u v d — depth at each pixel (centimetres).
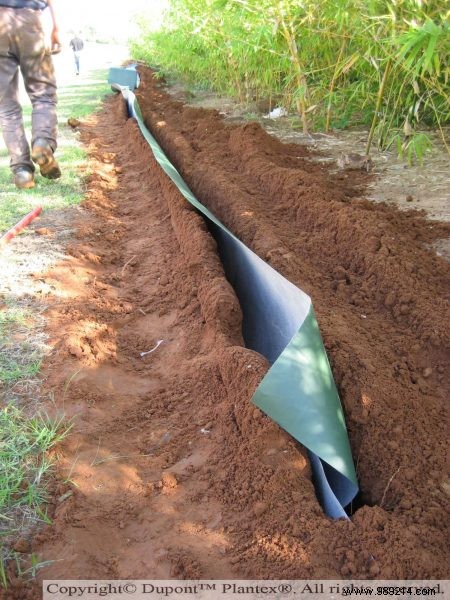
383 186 497
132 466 235
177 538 202
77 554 192
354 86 662
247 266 345
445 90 553
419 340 299
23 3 492
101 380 285
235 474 224
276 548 192
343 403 253
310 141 671
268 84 824
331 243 402
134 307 362
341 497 223
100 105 1070
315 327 246
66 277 375
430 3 414
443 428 246
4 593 179
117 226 477
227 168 593
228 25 738
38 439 230
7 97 517
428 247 382
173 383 285
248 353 262
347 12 504
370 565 185
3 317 322
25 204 499
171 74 1518
